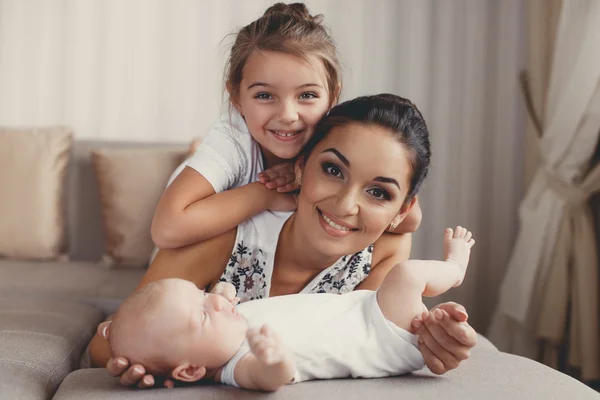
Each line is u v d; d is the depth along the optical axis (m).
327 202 1.09
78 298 2.27
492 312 3.29
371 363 0.98
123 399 0.89
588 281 2.49
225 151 1.32
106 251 2.75
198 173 1.26
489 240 3.30
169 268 1.20
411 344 0.98
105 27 3.18
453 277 1.10
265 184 1.24
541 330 2.56
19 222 2.74
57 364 1.37
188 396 0.88
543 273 2.62
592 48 2.38
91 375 1.03
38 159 2.80
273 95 1.24
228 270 1.23
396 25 3.26
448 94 3.29
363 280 1.31
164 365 0.93
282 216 1.23
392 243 1.32
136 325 0.93
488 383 0.95
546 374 1.00
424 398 0.88
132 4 3.18
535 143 2.94
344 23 3.24
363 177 1.07
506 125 3.28
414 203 1.28
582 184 2.52
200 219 1.16
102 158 2.79
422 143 1.10
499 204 3.29
